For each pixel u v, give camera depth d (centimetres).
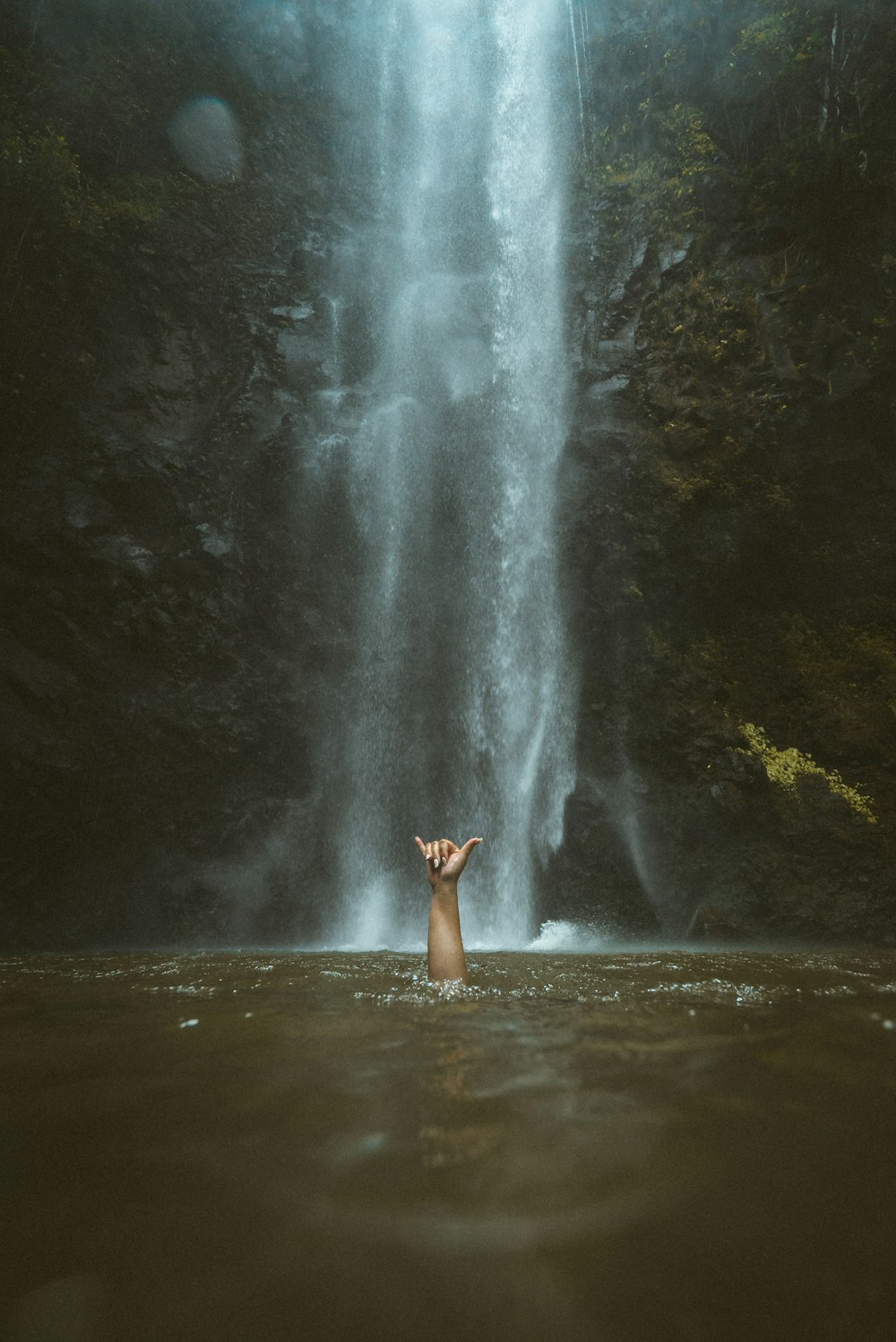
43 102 1388
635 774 1184
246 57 1667
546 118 1748
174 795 1099
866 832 1084
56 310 1255
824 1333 69
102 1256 83
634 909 1090
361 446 1375
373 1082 144
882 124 1491
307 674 1227
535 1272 80
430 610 1329
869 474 1337
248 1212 93
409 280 1588
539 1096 135
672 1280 79
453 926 305
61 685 1073
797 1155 110
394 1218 91
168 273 1373
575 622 1291
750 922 1046
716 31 1677
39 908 1011
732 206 1514
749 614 1334
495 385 1475
